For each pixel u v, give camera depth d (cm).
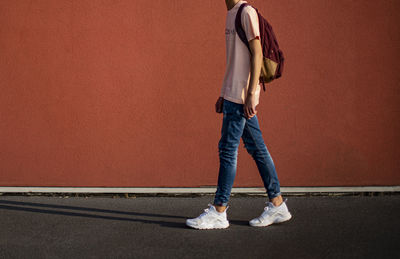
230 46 333
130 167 446
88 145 444
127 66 436
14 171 445
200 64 435
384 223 356
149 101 439
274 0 432
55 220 368
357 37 436
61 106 440
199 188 446
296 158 445
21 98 439
